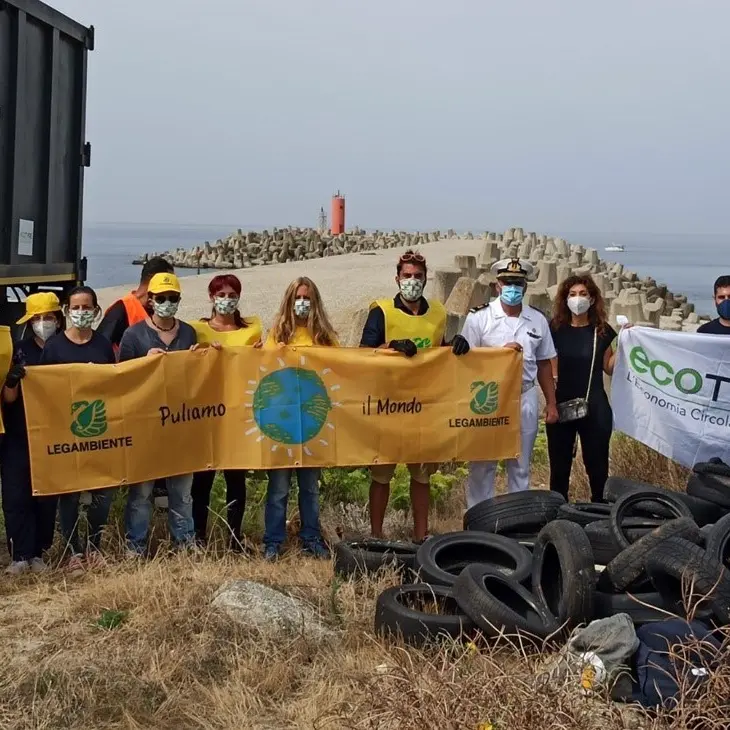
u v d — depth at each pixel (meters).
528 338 8.39
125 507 8.06
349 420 8.05
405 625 5.99
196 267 57.81
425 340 8.19
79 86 12.11
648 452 10.27
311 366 7.96
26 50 10.54
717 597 5.66
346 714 5.09
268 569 7.37
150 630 6.12
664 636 5.35
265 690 5.54
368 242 60.75
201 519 8.20
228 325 8.14
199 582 6.79
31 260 11.08
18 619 6.43
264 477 9.68
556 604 6.27
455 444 8.24
